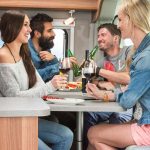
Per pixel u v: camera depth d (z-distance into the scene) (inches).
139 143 76.2
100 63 139.9
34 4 182.1
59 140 88.1
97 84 102.7
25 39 94.1
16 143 51.9
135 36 82.4
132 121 86.0
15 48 92.8
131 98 75.2
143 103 76.5
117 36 135.6
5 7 184.2
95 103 82.3
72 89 120.4
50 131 87.8
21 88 91.6
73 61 126.2
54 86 91.5
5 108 52.7
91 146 85.7
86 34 197.3
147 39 79.7
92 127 83.6
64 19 194.4
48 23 142.6
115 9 167.6
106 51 137.3
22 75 91.9
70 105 76.5
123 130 78.0
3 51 90.5
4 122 51.4
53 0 182.9
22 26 92.9
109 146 80.6
